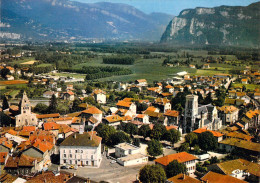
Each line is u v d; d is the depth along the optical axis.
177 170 166.38
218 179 155.75
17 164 176.25
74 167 188.38
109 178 172.38
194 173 183.25
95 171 183.62
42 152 186.50
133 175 177.25
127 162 193.50
